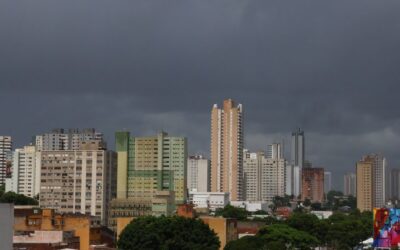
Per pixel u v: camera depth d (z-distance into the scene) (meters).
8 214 103.25
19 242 164.88
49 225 199.12
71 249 163.25
